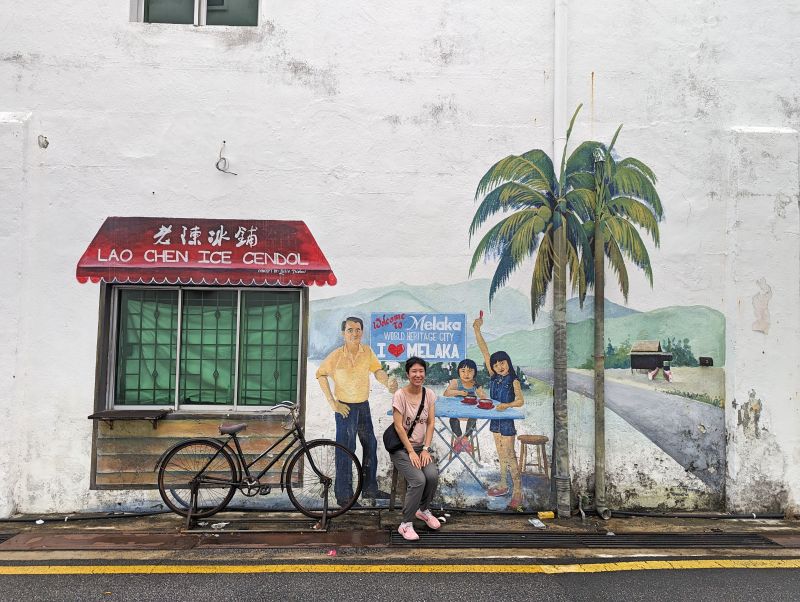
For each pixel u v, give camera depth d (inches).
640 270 231.8
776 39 235.6
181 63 228.1
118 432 223.0
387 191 230.1
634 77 233.8
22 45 225.1
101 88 225.9
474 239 230.4
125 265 223.8
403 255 229.5
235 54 229.3
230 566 174.2
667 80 234.1
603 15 234.2
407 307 229.0
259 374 233.0
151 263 224.2
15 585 161.6
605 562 179.5
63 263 223.3
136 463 222.5
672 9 235.0
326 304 227.9
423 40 232.5
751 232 229.0
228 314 233.5
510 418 227.8
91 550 186.4
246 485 209.5
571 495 225.9
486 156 231.8
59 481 219.9
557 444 222.4
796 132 231.9
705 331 231.3
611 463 227.8
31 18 225.6
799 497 223.5
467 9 233.5
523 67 233.0
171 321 232.4
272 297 234.4
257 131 228.7
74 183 224.4
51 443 220.2
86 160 224.8
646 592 159.5
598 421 224.4
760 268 228.2
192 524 207.2
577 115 232.8
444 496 226.1
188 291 233.0
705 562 180.1
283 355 233.6
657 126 233.6
